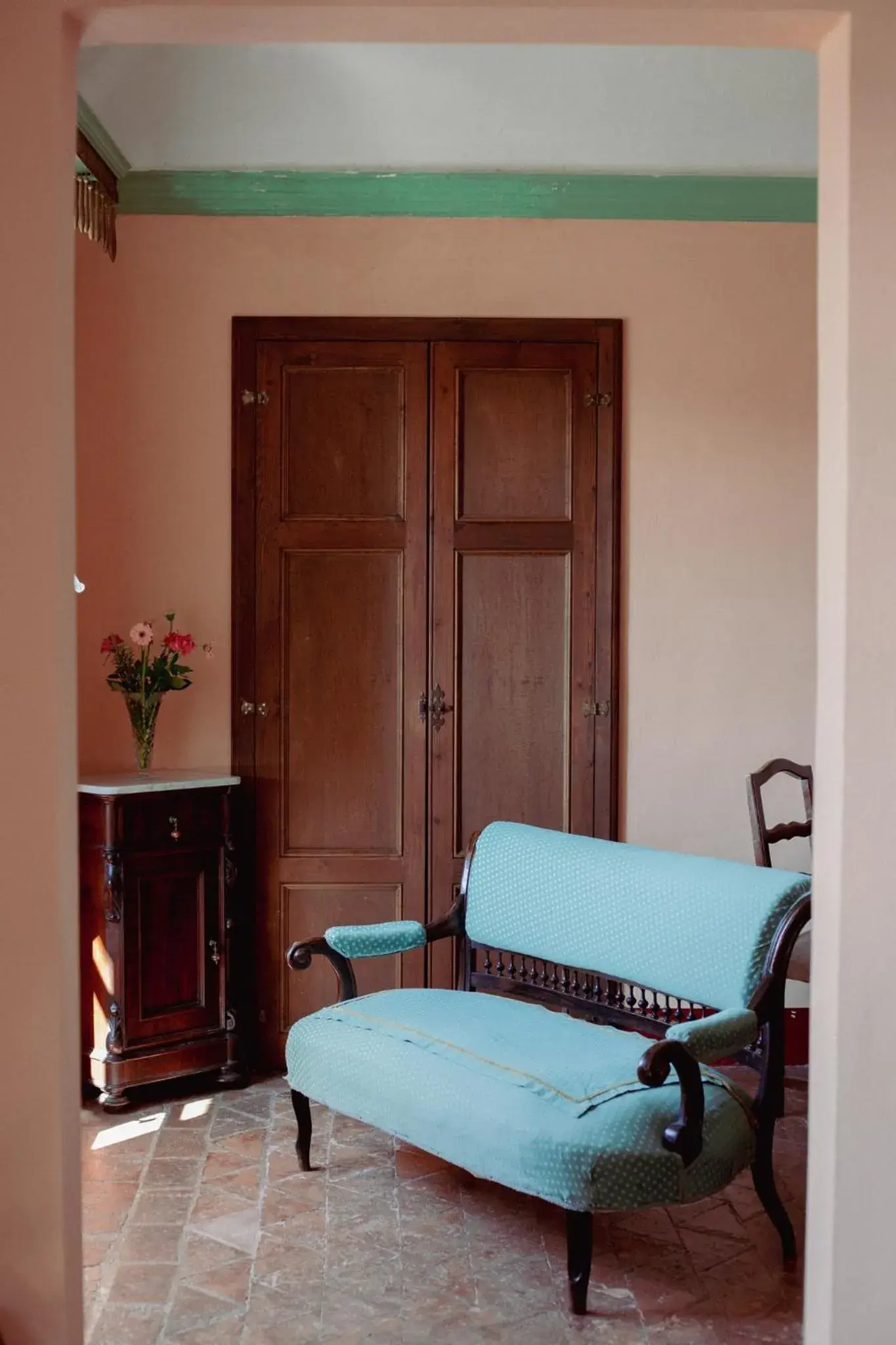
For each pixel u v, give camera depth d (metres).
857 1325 2.01
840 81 2.04
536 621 4.37
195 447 4.34
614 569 4.36
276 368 4.33
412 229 4.32
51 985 2.04
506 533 4.36
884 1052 2.01
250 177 4.26
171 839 3.98
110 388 4.31
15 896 2.04
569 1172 2.57
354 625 4.36
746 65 3.60
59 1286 2.04
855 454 2.01
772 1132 2.89
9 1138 2.04
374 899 4.36
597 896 3.35
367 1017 3.28
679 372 4.37
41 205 2.03
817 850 2.12
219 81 3.67
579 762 4.36
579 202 4.32
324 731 4.36
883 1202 2.01
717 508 4.39
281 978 4.33
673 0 2.03
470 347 4.33
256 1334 2.54
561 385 4.36
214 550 4.35
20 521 2.03
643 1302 2.69
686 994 3.08
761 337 4.38
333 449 4.35
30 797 2.04
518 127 3.96
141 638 4.05
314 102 3.79
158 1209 3.15
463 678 4.36
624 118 3.91
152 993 3.97
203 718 4.34
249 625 4.34
